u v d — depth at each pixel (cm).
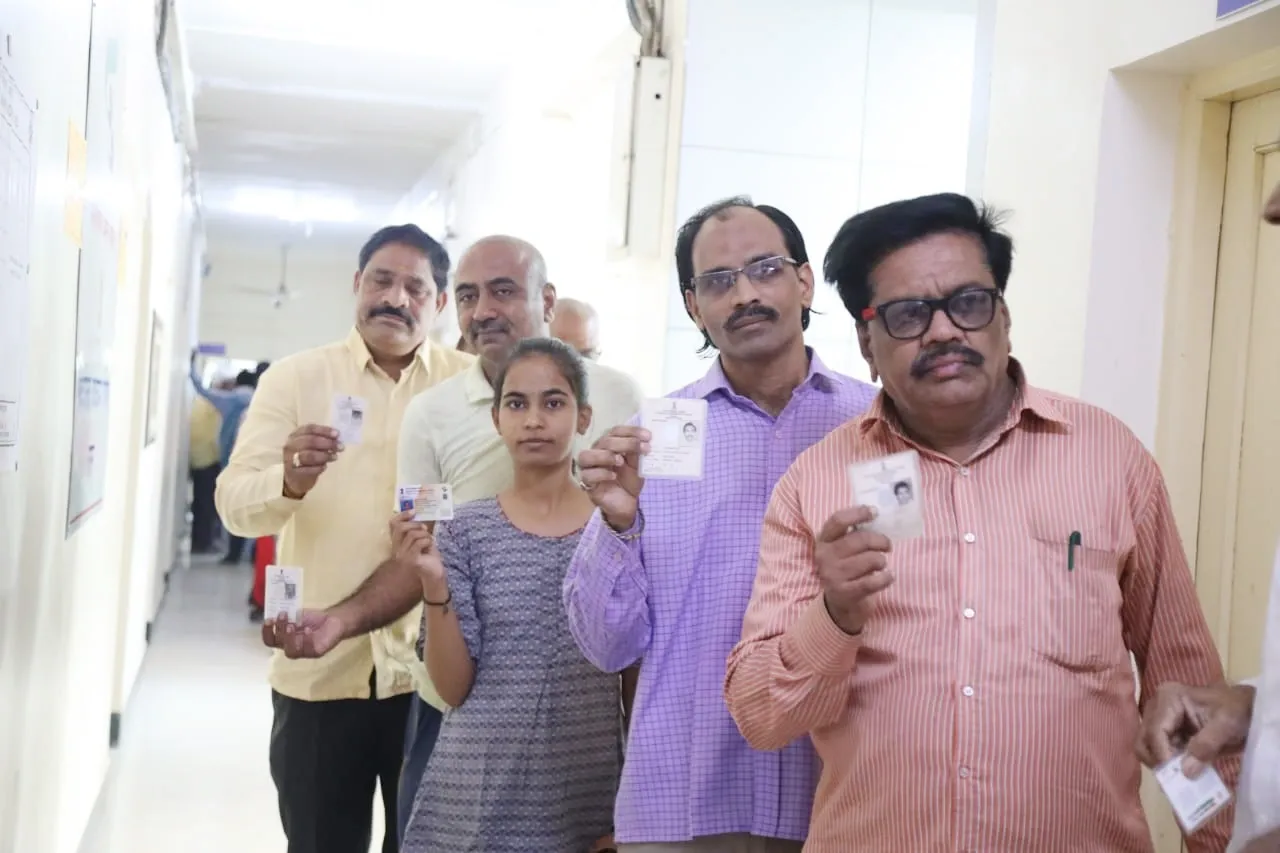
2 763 215
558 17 619
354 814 282
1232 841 124
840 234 165
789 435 202
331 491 285
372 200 1308
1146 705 153
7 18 184
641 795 195
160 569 830
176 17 539
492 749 219
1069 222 255
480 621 225
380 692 277
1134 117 245
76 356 286
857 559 142
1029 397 162
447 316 861
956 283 154
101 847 390
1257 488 227
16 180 195
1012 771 149
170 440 892
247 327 1816
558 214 689
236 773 485
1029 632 151
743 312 199
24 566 228
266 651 726
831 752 163
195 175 1091
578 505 232
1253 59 227
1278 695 118
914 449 164
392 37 687
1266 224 229
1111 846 152
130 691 581
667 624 199
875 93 428
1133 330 247
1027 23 282
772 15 420
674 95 433
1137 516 161
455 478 273
